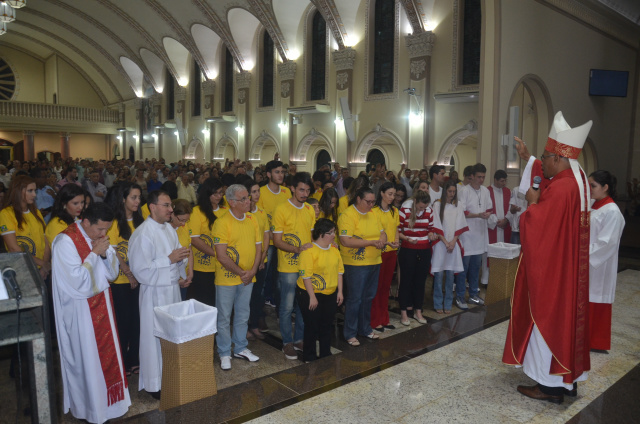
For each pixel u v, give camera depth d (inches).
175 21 815.1
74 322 120.3
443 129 510.0
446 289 228.5
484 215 227.6
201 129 912.9
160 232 140.9
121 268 147.5
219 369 165.8
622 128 522.6
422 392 130.1
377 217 188.1
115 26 965.2
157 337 137.2
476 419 115.7
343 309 234.2
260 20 668.1
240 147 805.9
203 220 178.5
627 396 128.6
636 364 150.7
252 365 168.9
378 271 188.1
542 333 119.5
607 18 459.8
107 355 123.7
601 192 155.3
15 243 154.5
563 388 124.3
